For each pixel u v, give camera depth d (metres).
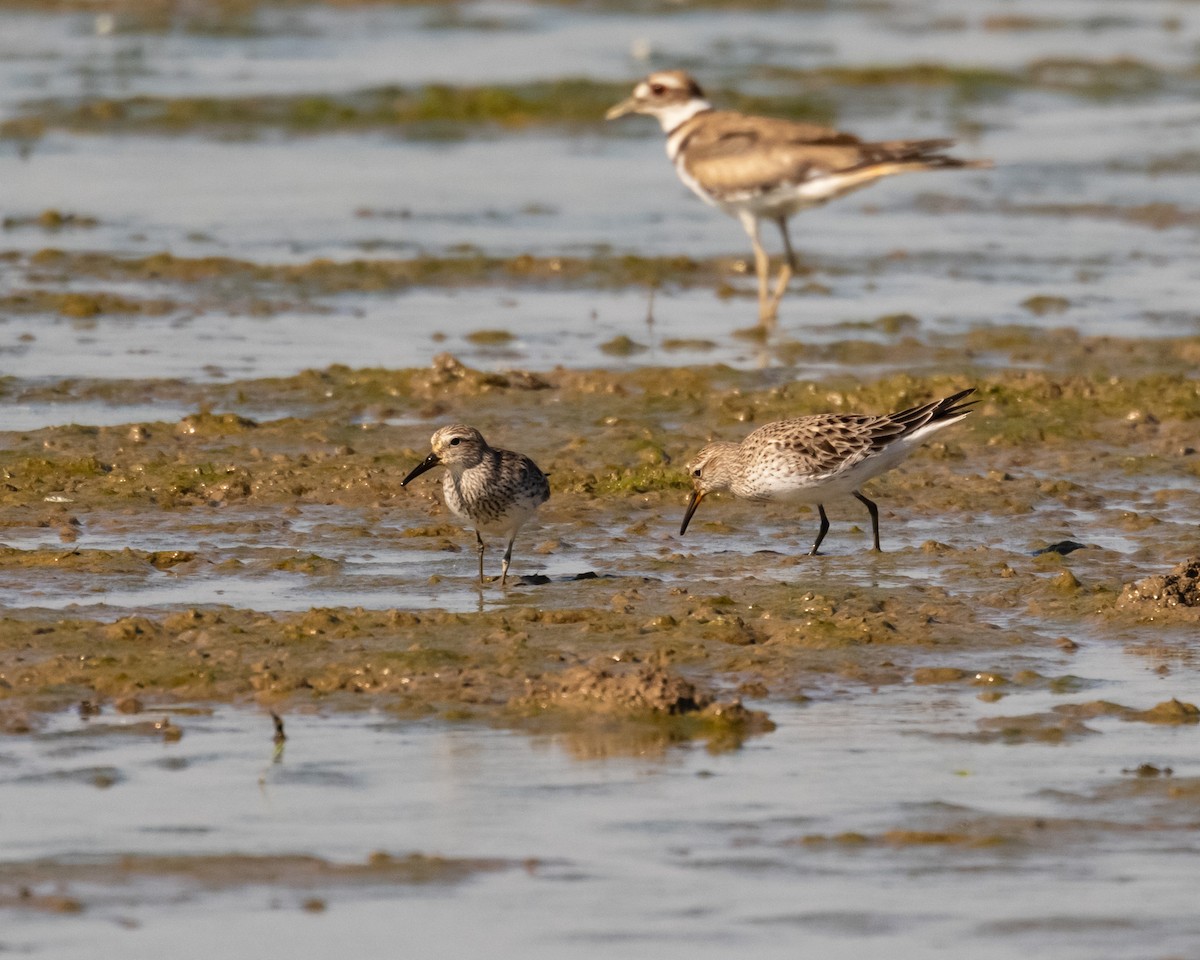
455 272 26.70
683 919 8.49
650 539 15.56
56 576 13.99
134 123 38.12
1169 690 11.77
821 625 12.84
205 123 38.47
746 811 9.76
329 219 30.36
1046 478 17.47
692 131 25.64
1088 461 17.95
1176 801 9.89
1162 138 39.09
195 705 11.37
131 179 33.22
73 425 18.52
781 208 24.62
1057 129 40.22
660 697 11.23
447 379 20.48
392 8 55.72
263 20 52.34
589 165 36.25
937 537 15.63
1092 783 10.17
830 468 14.58
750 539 15.62
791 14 58.38
